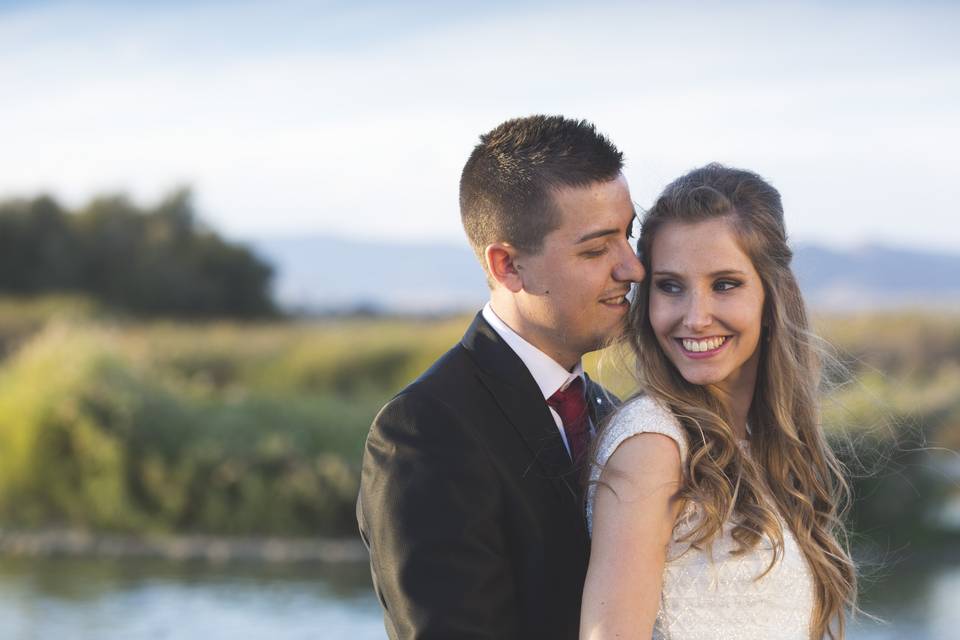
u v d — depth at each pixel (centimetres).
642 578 209
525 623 219
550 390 237
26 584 815
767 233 226
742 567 215
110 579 839
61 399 1032
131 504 1011
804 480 238
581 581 224
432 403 223
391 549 215
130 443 1019
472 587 211
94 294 2964
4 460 1032
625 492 212
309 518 1011
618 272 232
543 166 231
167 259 3039
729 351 226
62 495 1024
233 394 1202
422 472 217
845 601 235
